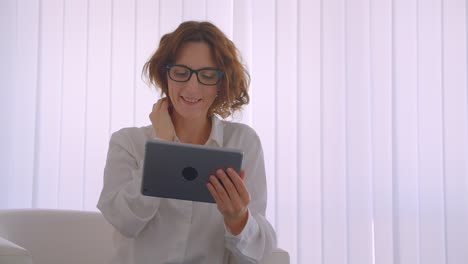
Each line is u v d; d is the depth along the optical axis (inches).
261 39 115.6
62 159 115.6
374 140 115.4
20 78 116.9
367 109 115.8
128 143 63.2
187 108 60.0
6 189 115.6
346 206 114.5
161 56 61.9
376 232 114.7
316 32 115.6
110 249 75.8
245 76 66.1
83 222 76.3
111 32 115.6
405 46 116.3
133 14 116.0
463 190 115.6
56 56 116.9
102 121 116.1
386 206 115.3
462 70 116.6
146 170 51.2
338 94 115.6
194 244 61.2
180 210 60.6
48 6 116.7
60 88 116.7
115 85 115.7
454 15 116.5
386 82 116.0
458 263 114.8
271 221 115.3
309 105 115.3
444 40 116.5
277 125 114.9
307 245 114.7
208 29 60.9
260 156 66.0
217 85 60.4
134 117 115.2
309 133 115.3
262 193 64.9
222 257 62.2
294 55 115.8
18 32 116.7
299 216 114.0
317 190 115.1
